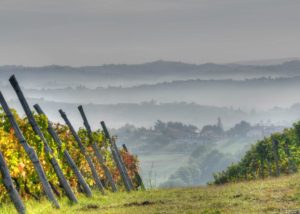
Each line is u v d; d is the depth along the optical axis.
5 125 47.47
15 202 36.12
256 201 40.94
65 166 57.34
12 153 46.06
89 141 71.75
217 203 41.88
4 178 36.06
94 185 75.69
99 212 39.41
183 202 45.69
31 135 47.72
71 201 47.84
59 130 69.38
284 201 39.12
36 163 42.31
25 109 46.84
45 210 40.12
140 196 59.72
